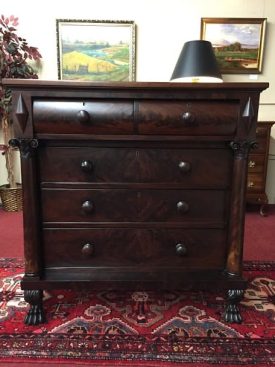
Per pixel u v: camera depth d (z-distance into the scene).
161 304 1.27
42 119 0.99
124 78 2.66
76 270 1.13
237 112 1.01
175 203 1.10
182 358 0.96
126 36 2.60
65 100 0.99
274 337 1.07
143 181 1.08
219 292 1.37
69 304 1.26
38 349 0.99
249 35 2.62
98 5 2.56
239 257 1.10
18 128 0.99
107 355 0.97
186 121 0.99
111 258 1.14
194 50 2.21
